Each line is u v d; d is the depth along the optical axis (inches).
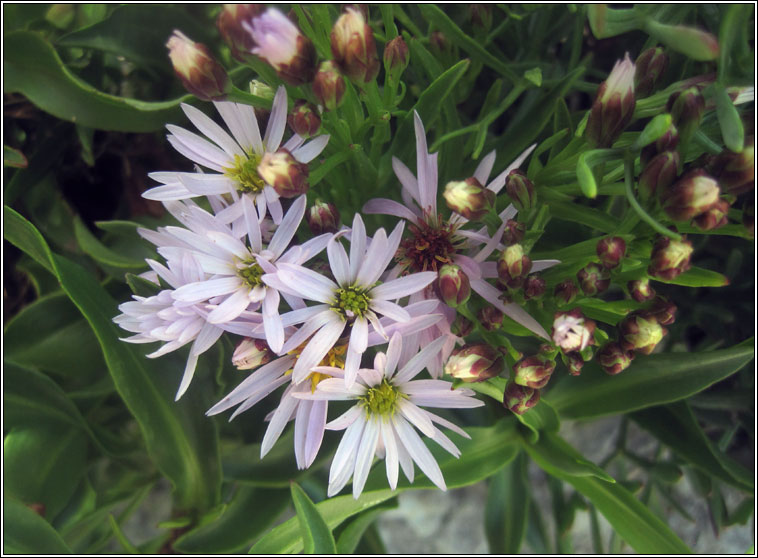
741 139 2.4
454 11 3.9
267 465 3.8
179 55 2.5
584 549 5.0
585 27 4.5
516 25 4.1
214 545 3.8
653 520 3.5
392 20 3.2
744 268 4.0
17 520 3.5
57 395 3.9
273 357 2.7
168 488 5.0
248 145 2.8
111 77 4.4
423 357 2.7
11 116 4.4
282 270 2.5
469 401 2.8
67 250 4.4
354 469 2.7
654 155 2.5
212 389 3.6
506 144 3.6
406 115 3.2
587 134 2.6
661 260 2.5
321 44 2.8
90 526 4.1
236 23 2.4
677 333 4.1
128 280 3.0
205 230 2.6
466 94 3.8
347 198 3.3
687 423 3.8
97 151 4.5
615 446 4.9
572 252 2.8
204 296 2.5
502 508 4.2
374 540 4.4
